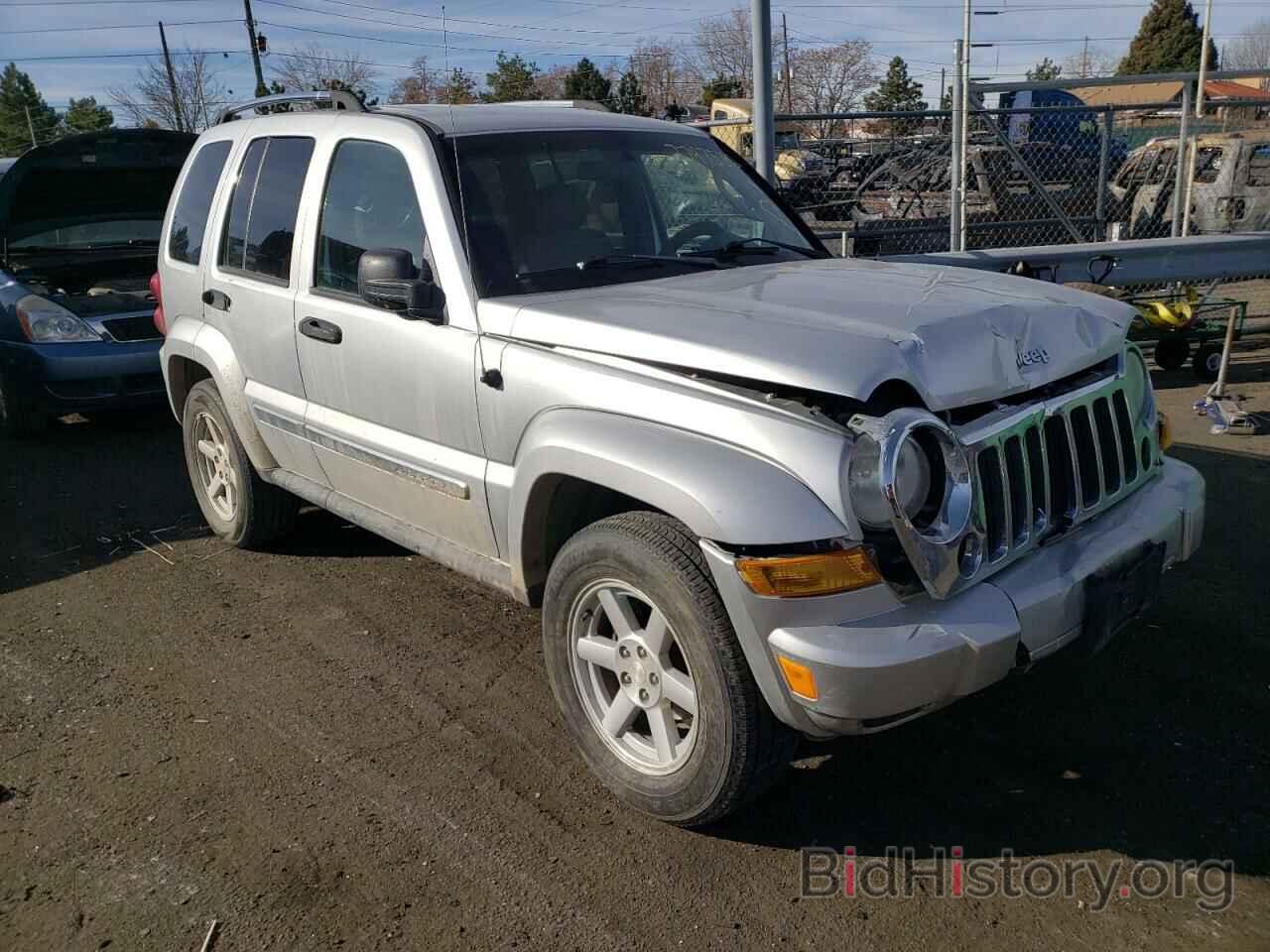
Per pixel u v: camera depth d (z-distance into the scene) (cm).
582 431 316
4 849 319
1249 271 915
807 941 274
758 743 289
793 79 5359
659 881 298
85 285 871
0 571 547
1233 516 558
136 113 5119
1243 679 394
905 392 290
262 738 376
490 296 366
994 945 271
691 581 288
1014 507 308
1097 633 306
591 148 429
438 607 482
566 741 369
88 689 416
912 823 321
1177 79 947
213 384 529
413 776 350
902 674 266
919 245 1122
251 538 545
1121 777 339
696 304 336
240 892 297
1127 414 360
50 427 862
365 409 416
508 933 279
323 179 438
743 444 284
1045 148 1163
